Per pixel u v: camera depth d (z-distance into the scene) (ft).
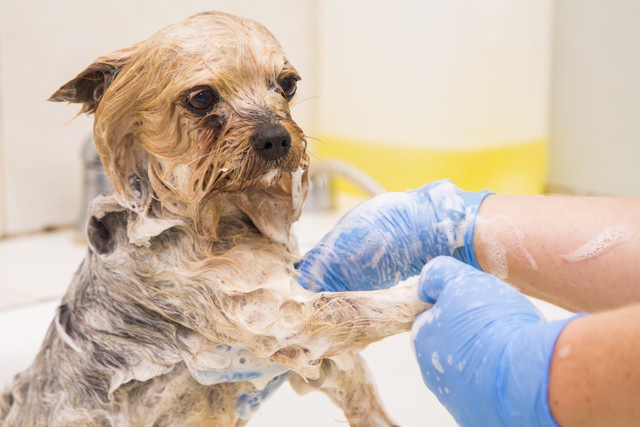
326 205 6.16
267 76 2.42
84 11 5.26
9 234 5.38
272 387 2.88
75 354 2.74
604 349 1.77
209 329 2.46
